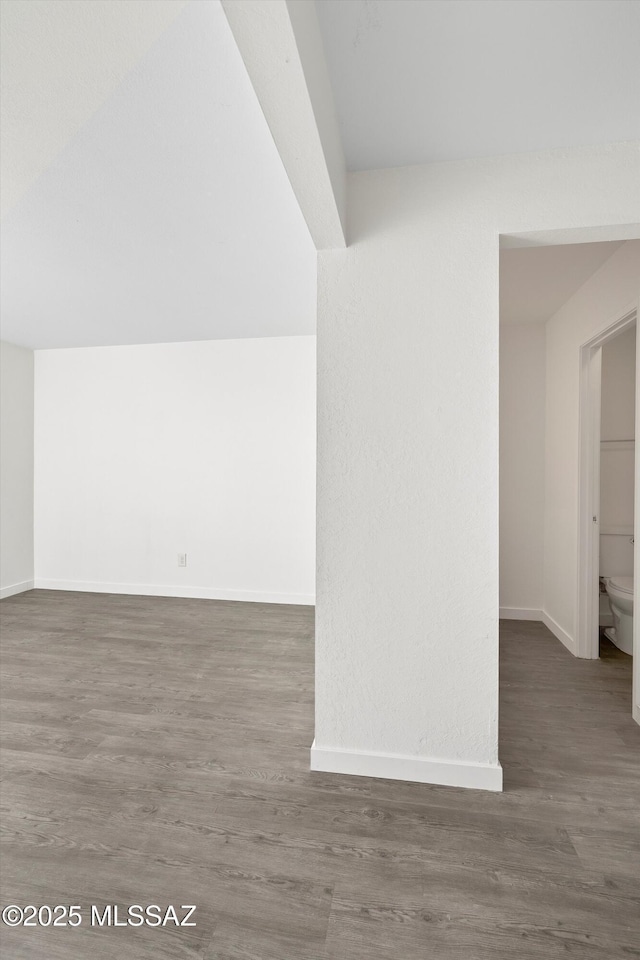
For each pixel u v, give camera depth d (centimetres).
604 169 179
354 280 195
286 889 146
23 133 166
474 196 187
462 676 191
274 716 246
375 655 197
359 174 193
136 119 159
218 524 469
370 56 138
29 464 497
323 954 127
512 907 140
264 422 459
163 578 481
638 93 153
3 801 184
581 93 153
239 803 182
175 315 385
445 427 190
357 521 197
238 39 98
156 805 181
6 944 130
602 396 373
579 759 209
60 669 304
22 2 116
